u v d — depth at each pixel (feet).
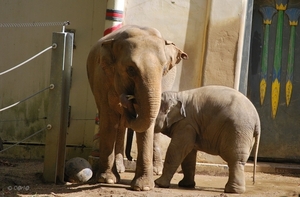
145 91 27.61
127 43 28.50
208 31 38.88
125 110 29.30
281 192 32.83
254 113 31.76
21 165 38.91
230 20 38.91
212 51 38.96
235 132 31.04
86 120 41.83
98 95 32.12
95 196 28.91
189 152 32.09
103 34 39.83
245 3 39.19
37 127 42.01
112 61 29.50
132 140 37.19
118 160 37.01
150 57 27.94
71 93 41.93
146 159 30.60
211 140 31.86
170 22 39.11
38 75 42.01
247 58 40.88
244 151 31.12
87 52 42.04
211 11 38.83
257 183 36.09
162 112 31.81
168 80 34.24
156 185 31.89
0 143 40.11
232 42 38.96
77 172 32.81
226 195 30.25
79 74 41.98
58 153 32.71
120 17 38.32
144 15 38.96
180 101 31.89
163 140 38.70
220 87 32.71
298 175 40.57
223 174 38.60
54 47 32.32
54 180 32.45
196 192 31.12
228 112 31.30
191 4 39.24
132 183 30.71
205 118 31.78
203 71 38.96
